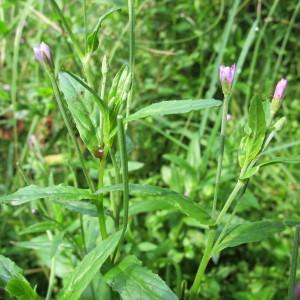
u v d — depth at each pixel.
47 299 0.20
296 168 0.36
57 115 0.36
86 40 0.16
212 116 0.37
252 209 0.32
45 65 0.15
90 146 0.16
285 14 0.46
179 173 0.29
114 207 0.18
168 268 0.23
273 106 0.14
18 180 0.31
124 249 0.24
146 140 0.36
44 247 0.21
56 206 0.22
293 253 0.15
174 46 0.43
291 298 0.15
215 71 0.31
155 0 0.42
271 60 0.42
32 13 0.33
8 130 0.39
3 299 0.21
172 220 0.27
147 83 0.40
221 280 0.27
